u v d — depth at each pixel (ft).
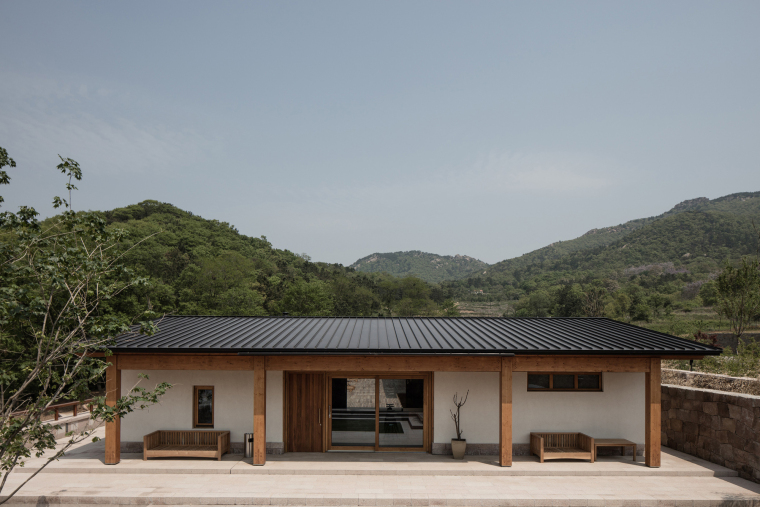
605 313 207.82
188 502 30.09
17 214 22.63
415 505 29.91
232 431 39.99
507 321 49.44
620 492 31.07
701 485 32.42
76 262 23.34
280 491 31.24
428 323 47.75
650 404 35.81
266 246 377.09
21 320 22.88
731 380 43.14
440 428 39.65
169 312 124.47
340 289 245.24
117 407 24.76
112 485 32.32
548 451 37.88
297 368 36.09
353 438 40.57
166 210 325.62
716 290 68.80
